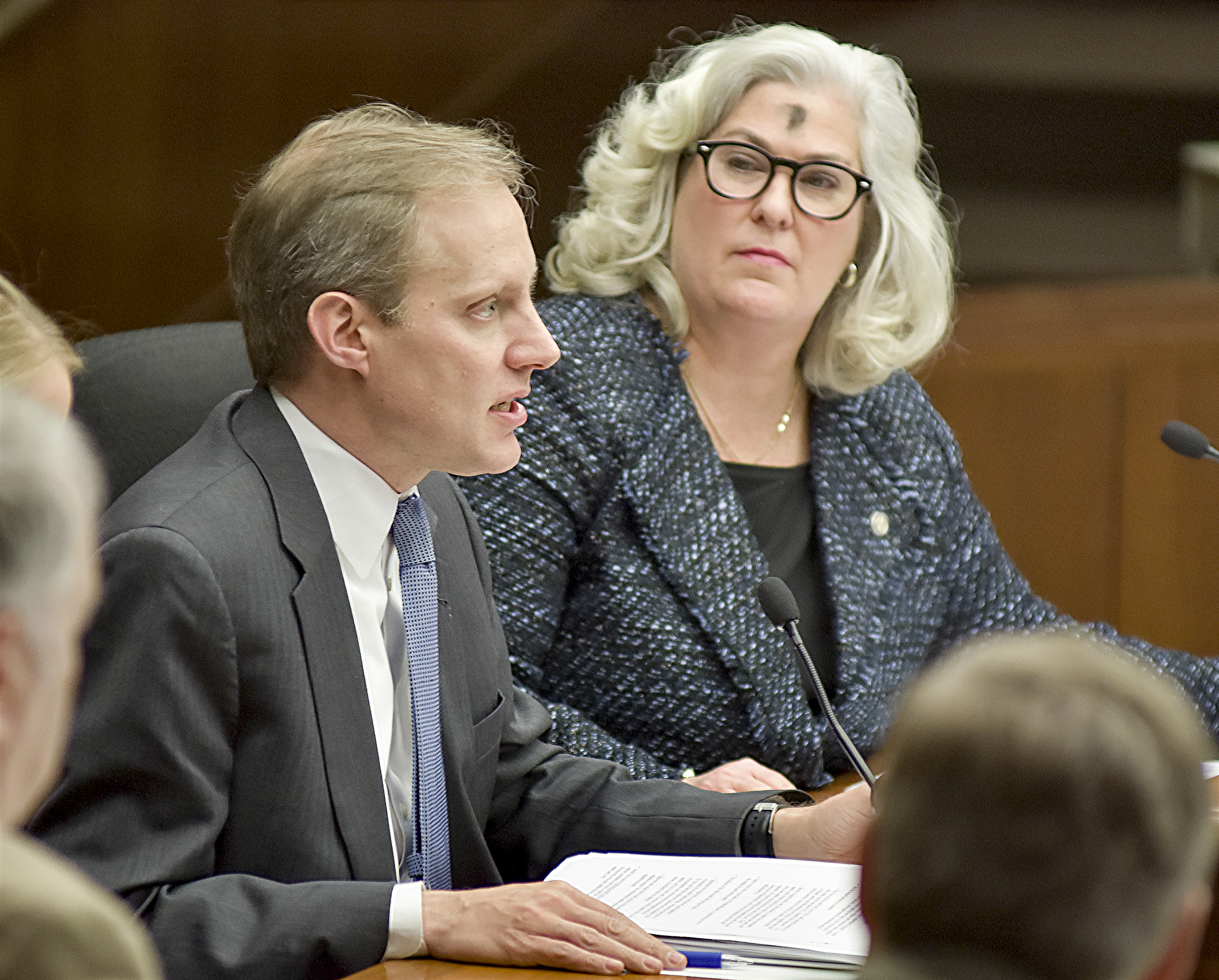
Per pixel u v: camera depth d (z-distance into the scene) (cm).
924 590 938
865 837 295
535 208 652
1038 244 2273
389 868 599
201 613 560
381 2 1731
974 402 1459
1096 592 1441
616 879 601
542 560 845
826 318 941
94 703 547
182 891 542
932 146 2328
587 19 1962
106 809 544
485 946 533
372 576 632
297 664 585
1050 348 1441
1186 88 2305
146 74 1672
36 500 290
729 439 926
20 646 292
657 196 927
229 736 570
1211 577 1423
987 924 271
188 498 586
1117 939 267
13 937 256
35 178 1680
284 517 600
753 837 657
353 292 604
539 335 629
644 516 864
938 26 2309
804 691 874
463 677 665
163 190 1692
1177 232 2272
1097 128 2314
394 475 631
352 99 1733
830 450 934
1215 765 735
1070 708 272
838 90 912
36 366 548
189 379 784
